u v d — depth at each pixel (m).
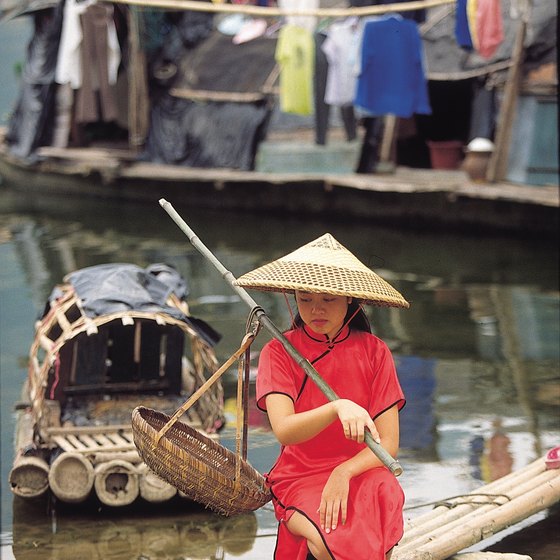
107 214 28.81
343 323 6.69
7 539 8.76
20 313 17.22
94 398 11.18
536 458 10.41
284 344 6.43
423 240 23.67
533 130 24.20
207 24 31.39
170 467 6.54
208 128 30.11
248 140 29.30
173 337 11.41
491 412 11.93
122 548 8.58
